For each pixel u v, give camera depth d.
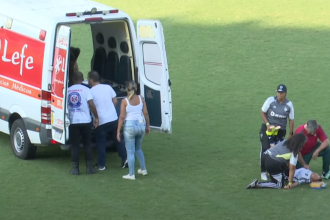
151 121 41.81
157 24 39.66
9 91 41.19
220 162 41.50
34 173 39.09
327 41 74.38
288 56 69.50
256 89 59.25
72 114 37.97
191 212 33.28
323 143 37.62
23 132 40.69
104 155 39.78
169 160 41.94
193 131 48.34
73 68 40.75
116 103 39.78
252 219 32.44
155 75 41.16
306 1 91.44
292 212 33.34
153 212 33.25
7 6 41.44
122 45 42.78
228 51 71.44
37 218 32.38
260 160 39.53
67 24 38.19
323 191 36.31
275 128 37.91
